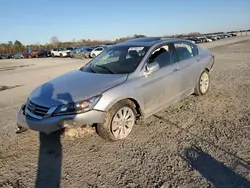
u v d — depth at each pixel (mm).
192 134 4043
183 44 5496
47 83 4398
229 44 34094
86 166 3281
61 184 2934
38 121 3562
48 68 17734
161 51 4785
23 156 3639
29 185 2953
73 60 26906
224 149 3486
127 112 4008
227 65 11961
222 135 3934
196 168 3074
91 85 3844
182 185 2770
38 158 3561
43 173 3184
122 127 3943
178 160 3283
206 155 3357
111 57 4863
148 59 4430
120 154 3537
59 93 3762
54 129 3514
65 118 3465
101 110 3605
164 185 2791
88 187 2850
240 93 6273
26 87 9711
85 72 4609
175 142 3803
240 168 3010
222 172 2957
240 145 3564
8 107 6605
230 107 5227
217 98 5922
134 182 2887
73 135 4148
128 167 3199
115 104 3809
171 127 4375
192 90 5660
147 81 4238
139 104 4125
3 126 4953
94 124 3945
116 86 3830
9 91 9047
